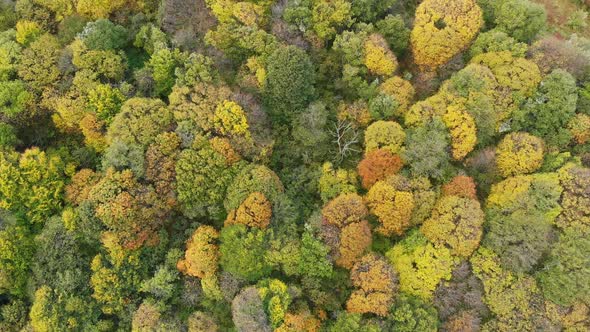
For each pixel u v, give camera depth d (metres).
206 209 41.69
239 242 38.19
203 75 43.81
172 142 41.66
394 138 41.50
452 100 42.44
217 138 42.00
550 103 42.19
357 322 36.66
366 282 37.50
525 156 40.97
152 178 41.00
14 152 42.59
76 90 45.03
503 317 36.91
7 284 39.88
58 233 40.41
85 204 40.00
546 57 44.56
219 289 38.59
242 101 43.50
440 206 39.47
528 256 37.12
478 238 38.16
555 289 36.53
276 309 36.34
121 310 39.59
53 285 39.22
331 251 38.47
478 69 43.03
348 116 45.34
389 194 39.22
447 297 37.59
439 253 38.25
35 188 41.41
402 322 36.66
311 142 44.25
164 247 41.53
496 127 42.88
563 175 39.62
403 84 44.47
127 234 39.56
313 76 44.78
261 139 43.72
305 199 43.50
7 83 44.91
